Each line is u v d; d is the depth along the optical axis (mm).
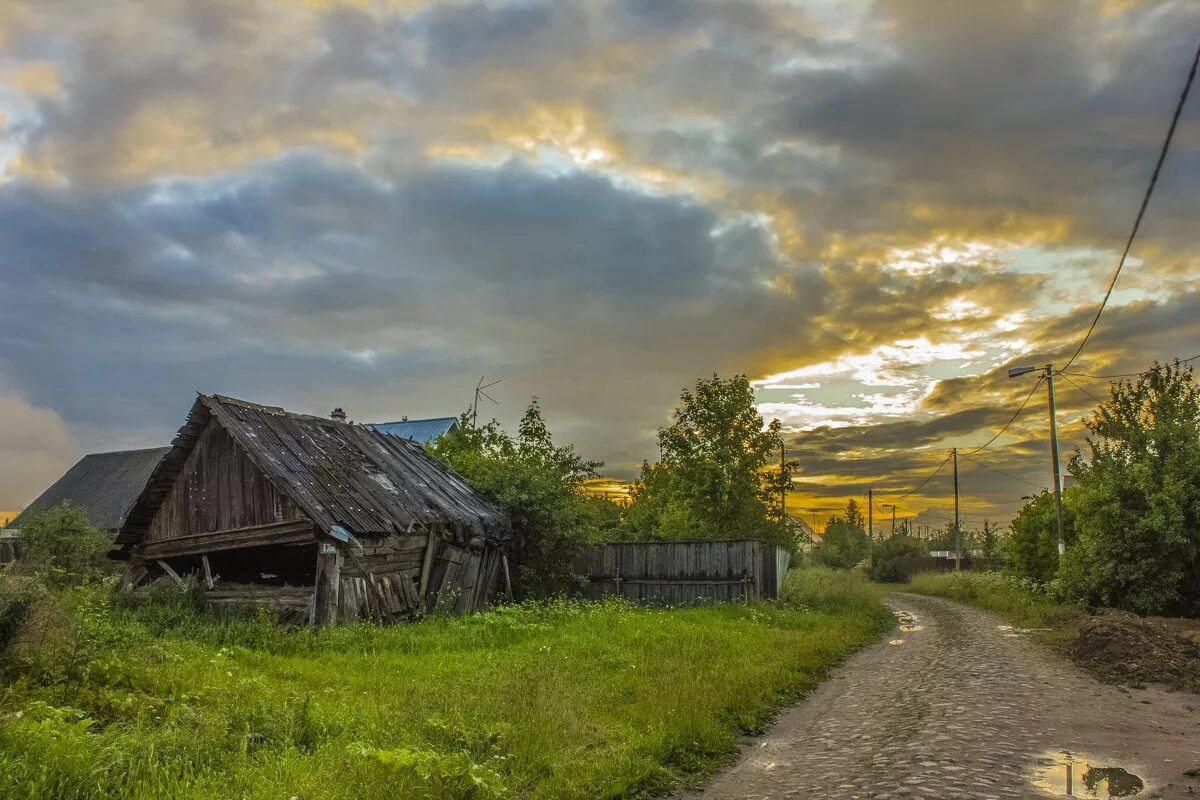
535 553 23766
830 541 80750
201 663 9695
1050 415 28516
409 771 5609
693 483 30109
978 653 15508
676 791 6512
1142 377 23594
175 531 17453
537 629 14852
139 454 46000
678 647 13148
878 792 6215
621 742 7457
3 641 7945
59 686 7473
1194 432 22062
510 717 7711
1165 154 11547
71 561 26641
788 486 30922
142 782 5168
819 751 7707
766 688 10367
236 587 16391
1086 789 6277
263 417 18344
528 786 6215
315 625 15086
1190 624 18672
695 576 24594
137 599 15625
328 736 6664
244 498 16781
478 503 22609
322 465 17891
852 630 19047
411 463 22219
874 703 10180
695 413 30516
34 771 4992
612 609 18125
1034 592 27766
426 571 18484
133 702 7184
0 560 28422
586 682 10078
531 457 27719
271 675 10164
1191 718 9297
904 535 72375
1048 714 9312
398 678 10242
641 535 34094
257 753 6090
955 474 53281
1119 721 8961
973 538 86062
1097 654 13812
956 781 6473
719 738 7836
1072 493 27547
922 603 33281
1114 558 22297
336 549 15609
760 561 24422
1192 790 6250
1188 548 21062
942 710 9539
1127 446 23062
